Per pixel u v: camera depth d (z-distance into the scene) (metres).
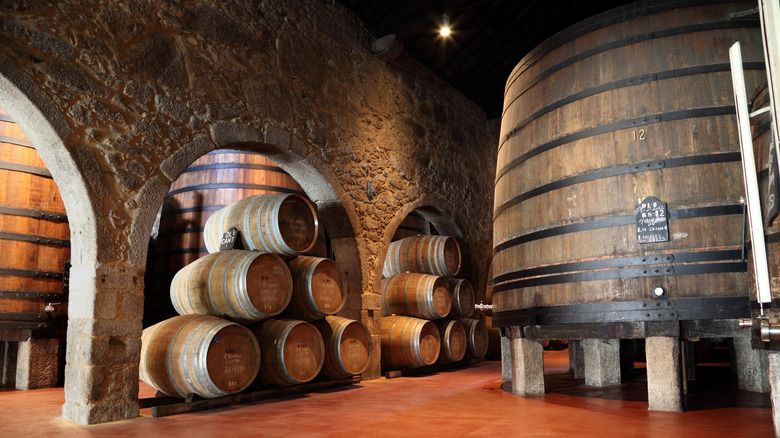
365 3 7.00
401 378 6.39
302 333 4.98
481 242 9.16
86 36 4.10
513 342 4.49
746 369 4.50
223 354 4.26
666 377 3.46
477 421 3.46
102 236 3.95
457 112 9.02
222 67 5.09
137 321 4.06
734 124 3.35
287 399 4.76
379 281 6.69
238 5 5.36
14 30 3.71
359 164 6.63
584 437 2.88
